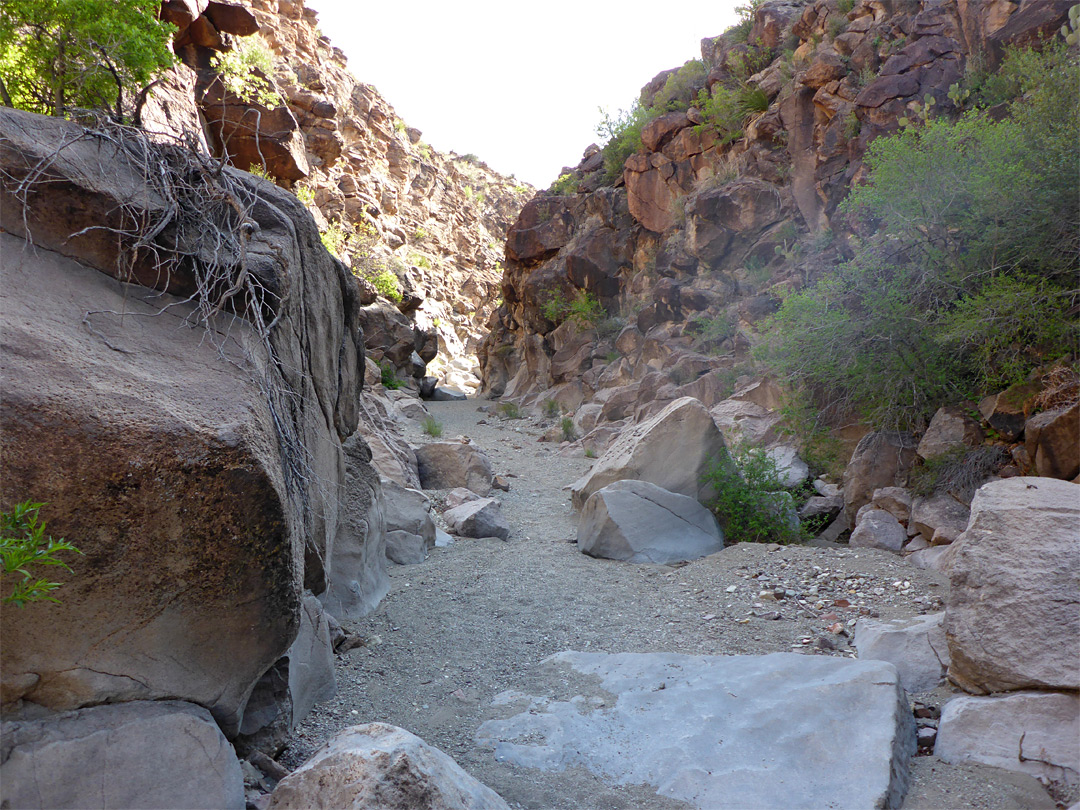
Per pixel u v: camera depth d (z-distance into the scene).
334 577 4.88
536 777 3.03
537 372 22.73
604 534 6.48
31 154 2.56
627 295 20.05
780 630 4.66
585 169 24.67
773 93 16.16
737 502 7.07
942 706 3.46
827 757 2.95
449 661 4.26
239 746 2.96
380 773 2.27
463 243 49.66
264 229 3.32
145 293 2.79
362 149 36.12
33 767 2.20
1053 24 10.13
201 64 17.16
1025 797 2.79
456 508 8.03
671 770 3.00
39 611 2.28
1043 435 5.69
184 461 2.34
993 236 6.85
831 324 7.51
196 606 2.49
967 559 3.57
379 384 17.06
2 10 5.04
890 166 7.48
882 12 14.15
